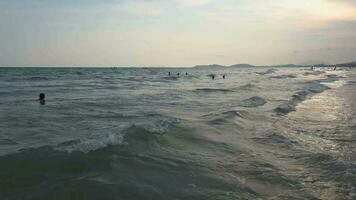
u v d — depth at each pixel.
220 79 65.88
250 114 18.19
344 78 68.44
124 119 15.81
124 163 8.40
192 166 8.81
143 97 27.22
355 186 7.80
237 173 8.59
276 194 7.30
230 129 13.95
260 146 11.52
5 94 28.56
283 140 12.44
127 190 6.84
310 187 7.73
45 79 59.59
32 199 6.21
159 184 7.36
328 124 16.02
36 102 22.56
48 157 8.40
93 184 6.93
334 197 7.17
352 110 21.16
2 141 10.96
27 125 14.01
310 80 56.88
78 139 10.78
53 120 15.38
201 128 13.52
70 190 6.60
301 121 16.80
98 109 19.55
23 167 7.74
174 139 11.34
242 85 43.41
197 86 43.09
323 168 9.15
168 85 45.16
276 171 8.83
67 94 29.52
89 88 37.72
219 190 7.34
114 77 72.62
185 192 7.08
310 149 11.25
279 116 18.14
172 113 18.06
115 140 10.18
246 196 7.10
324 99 27.77
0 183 6.88
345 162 9.67
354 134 13.71
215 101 24.58
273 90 35.44
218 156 10.02
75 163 8.12
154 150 9.86
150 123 13.22
